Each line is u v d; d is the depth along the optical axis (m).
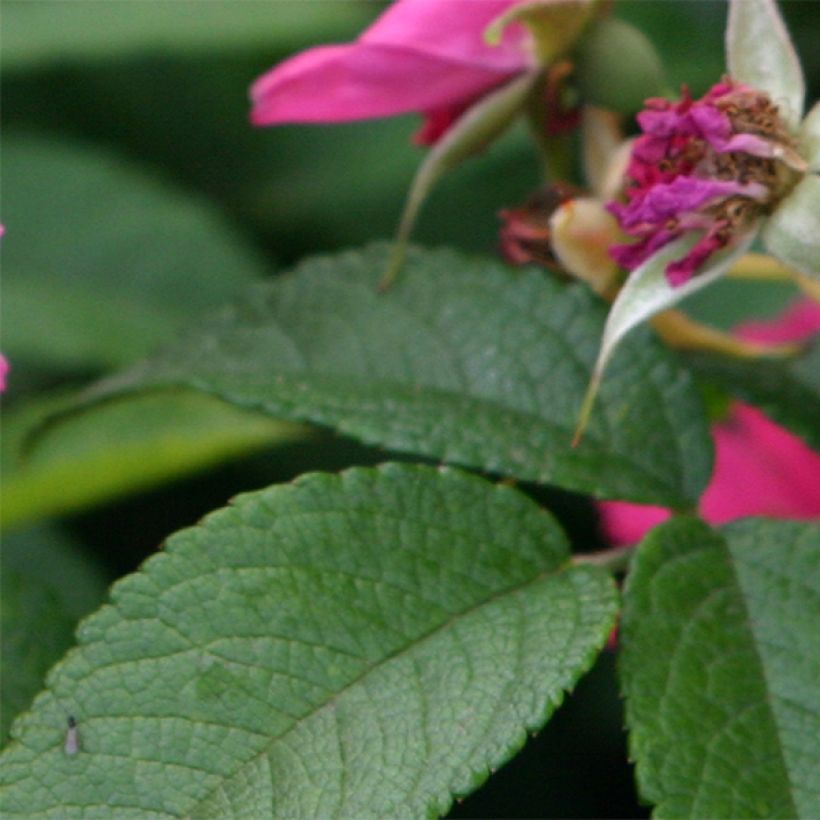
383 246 0.53
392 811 0.47
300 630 0.48
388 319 0.53
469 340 0.52
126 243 0.83
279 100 0.53
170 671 0.47
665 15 0.85
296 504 0.48
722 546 0.49
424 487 0.49
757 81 0.51
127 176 0.86
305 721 0.47
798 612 0.49
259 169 0.92
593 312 0.52
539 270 0.52
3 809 0.47
